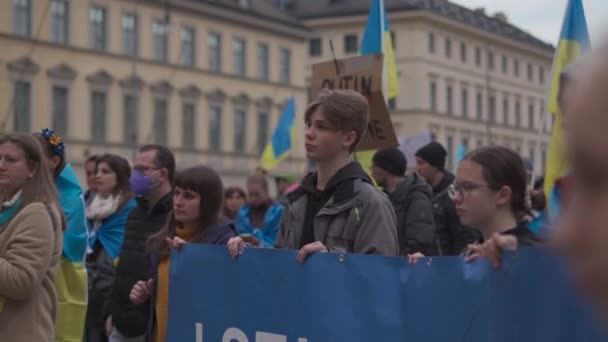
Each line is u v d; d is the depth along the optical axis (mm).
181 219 4973
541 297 3080
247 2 56562
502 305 3199
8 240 4449
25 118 42812
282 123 20328
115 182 7141
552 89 5891
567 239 997
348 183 4191
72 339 5703
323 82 6719
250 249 4164
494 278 3221
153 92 48938
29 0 43031
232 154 53844
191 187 4910
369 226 4098
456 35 71500
